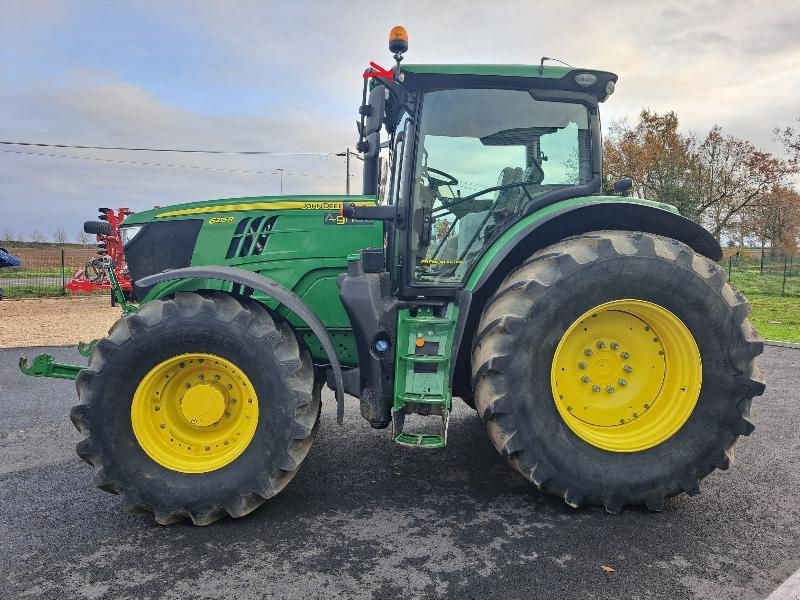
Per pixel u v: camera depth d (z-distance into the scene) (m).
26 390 6.32
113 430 3.02
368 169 4.66
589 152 3.72
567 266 3.09
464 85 3.61
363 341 3.42
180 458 3.14
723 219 26.94
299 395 3.07
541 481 3.08
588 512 3.17
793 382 6.38
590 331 3.26
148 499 3.02
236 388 3.21
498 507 3.25
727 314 3.11
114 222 10.51
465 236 3.69
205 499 3.02
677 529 2.96
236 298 3.24
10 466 3.99
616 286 3.08
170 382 3.19
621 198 3.48
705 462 3.12
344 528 3.01
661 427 3.17
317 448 4.27
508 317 3.05
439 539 2.88
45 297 16.67
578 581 2.50
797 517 3.08
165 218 3.97
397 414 3.22
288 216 3.86
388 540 2.87
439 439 3.15
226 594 2.43
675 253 3.12
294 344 3.19
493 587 2.46
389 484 3.59
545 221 3.30
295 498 3.39
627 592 2.41
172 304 3.10
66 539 2.93
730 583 2.47
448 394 3.24
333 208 3.84
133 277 4.05
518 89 3.64
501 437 3.07
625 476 3.08
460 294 3.48
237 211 3.88
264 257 3.82
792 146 24.92
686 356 3.16
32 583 2.52
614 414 3.27
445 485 3.57
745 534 2.90
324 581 2.51
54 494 3.49
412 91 3.59
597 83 3.64
